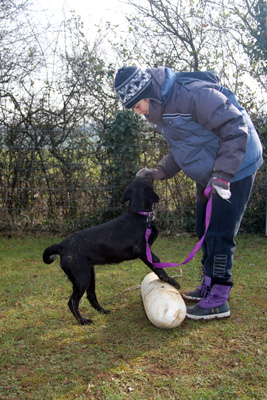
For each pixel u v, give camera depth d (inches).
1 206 279.7
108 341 120.0
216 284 133.3
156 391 92.8
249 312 137.3
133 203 143.2
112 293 161.6
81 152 279.1
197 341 117.1
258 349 110.8
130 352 112.0
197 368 102.2
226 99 112.3
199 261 206.1
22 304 150.9
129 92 115.1
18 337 124.4
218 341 116.9
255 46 293.4
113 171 279.0
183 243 249.8
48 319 137.3
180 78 121.0
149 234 140.3
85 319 133.3
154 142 279.1
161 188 276.7
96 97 283.0
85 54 287.4
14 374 103.4
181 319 123.0
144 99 117.3
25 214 279.9
